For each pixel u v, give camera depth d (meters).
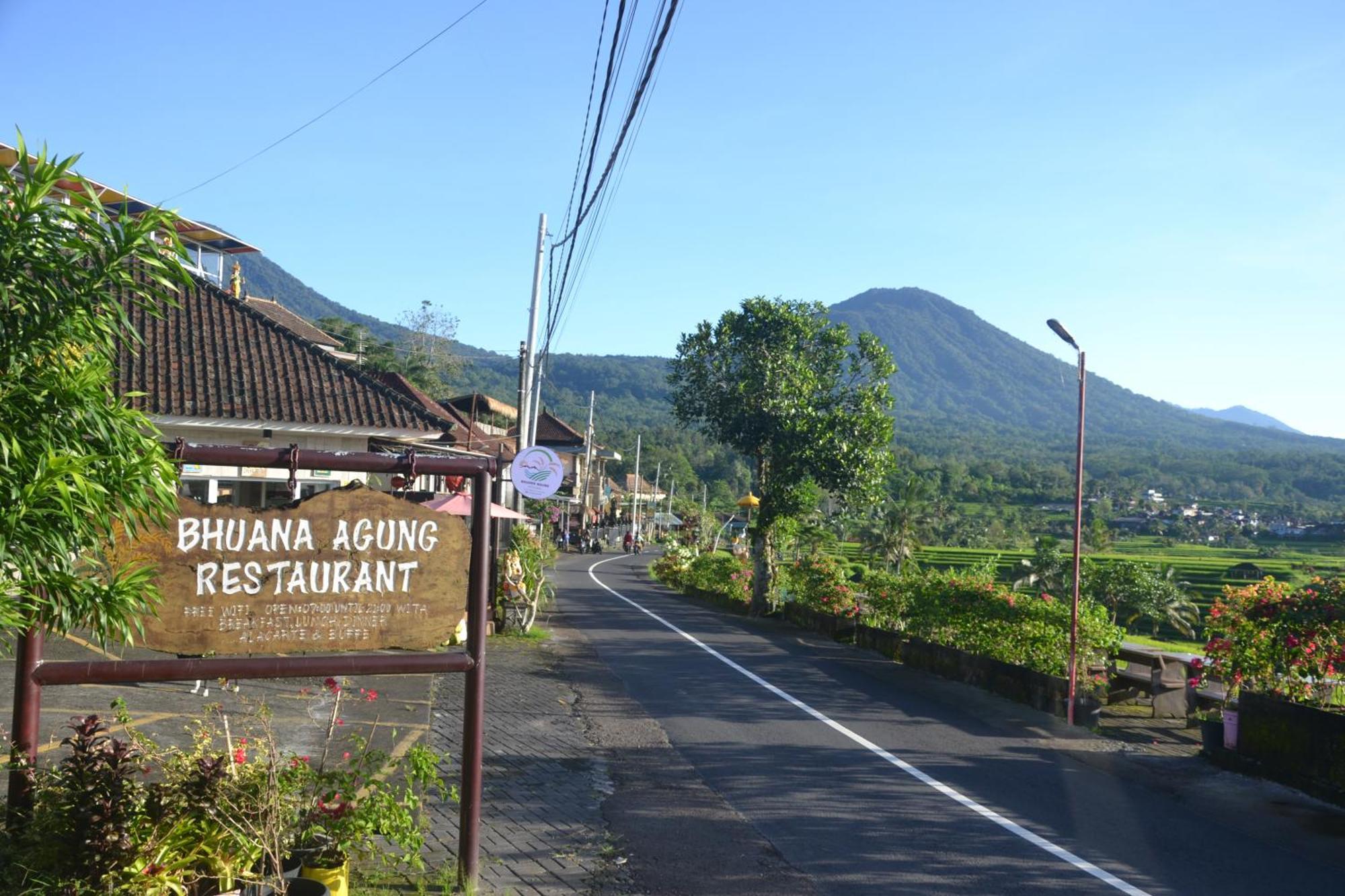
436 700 11.55
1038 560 55.44
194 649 5.20
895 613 17.80
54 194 4.16
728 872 6.44
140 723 8.91
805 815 7.76
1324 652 9.44
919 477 63.31
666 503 105.19
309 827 5.31
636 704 12.22
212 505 5.26
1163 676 12.70
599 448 74.06
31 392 3.63
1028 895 6.21
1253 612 10.02
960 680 14.85
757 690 13.49
